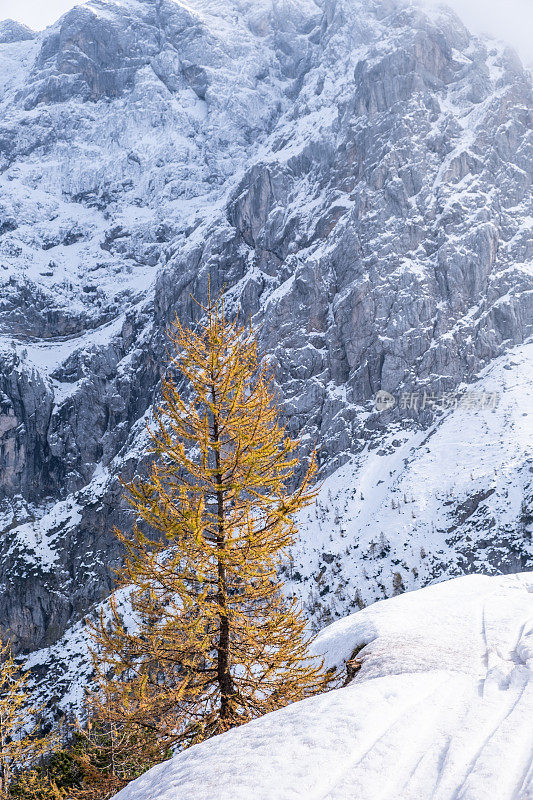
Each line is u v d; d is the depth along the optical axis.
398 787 9.91
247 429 17.78
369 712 12.40
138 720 17.88
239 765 11.42
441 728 11.42
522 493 195.50
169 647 17.44
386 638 21.78
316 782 10.36
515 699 12.16
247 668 18.12
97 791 18.72
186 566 17.34
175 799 10.95
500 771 9.49
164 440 17.39
